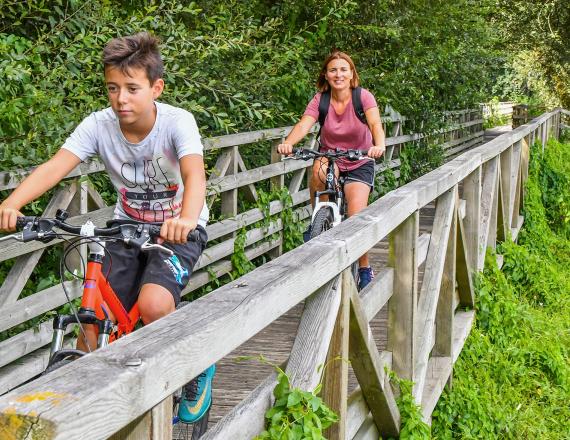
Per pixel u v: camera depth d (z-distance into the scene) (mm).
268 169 7672
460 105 18734
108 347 1792
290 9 9797
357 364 3611
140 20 6301
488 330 7082
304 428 2539
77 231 2713
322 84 5887
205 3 7789
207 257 6664
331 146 5938
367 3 10938
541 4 24828
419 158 14477
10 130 4703
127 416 1644
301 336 2871
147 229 2730
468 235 6934
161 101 5980
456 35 14586
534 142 13930
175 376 1834
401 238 4234
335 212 5633
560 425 6855
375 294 3848
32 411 1433
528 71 27547
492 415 6176
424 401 4859
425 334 4824
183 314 2084
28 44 4949
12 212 2775
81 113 5086
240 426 2354
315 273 2701
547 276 9719
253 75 7965
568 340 8555
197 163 3064
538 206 12133
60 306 5047
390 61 12062
